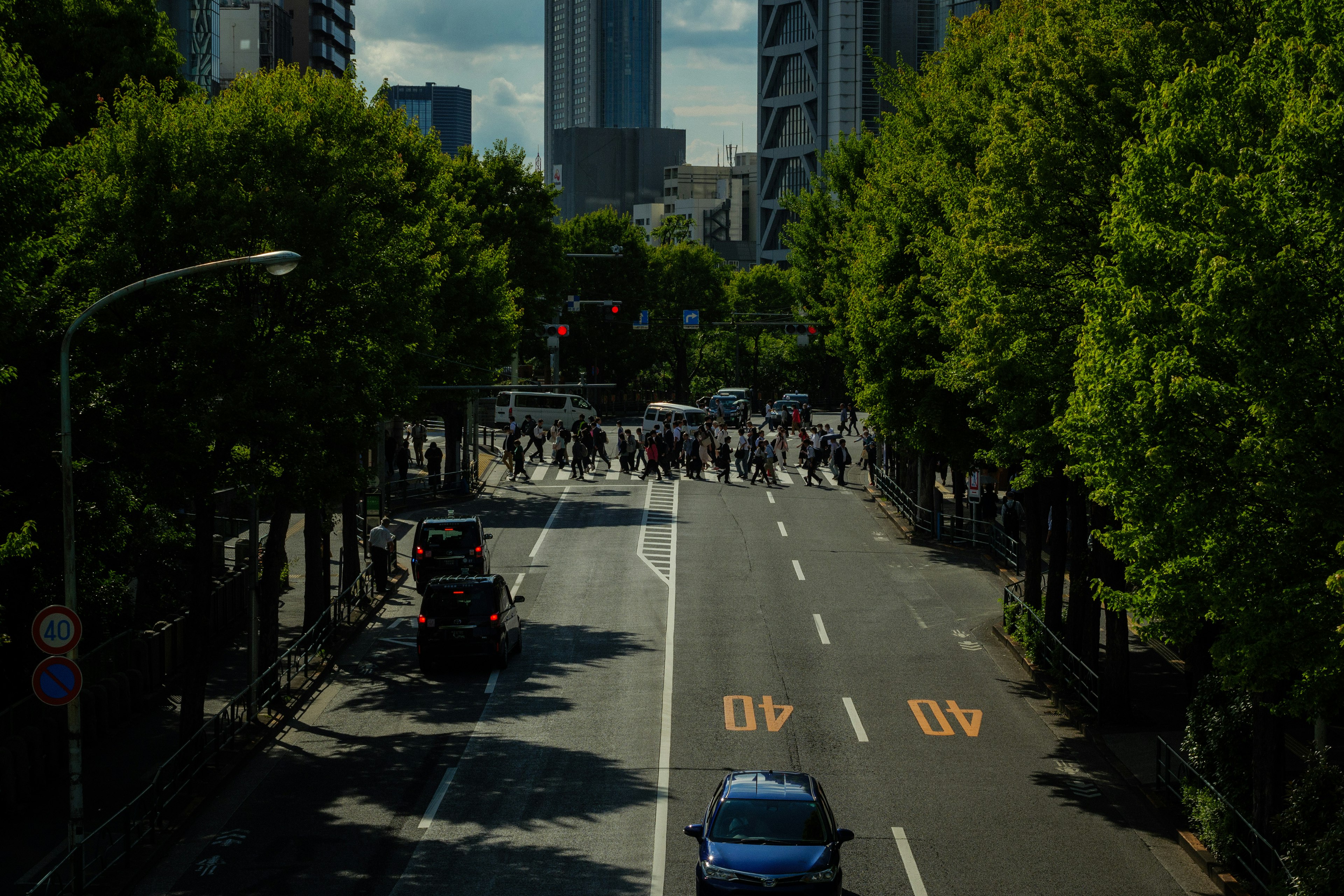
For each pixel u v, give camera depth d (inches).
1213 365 526.9
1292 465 491.2
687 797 784.3
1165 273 555.8
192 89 1198.3
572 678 1081.4
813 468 2272.4
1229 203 513.0
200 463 766.5
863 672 1106.7
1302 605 494.0
